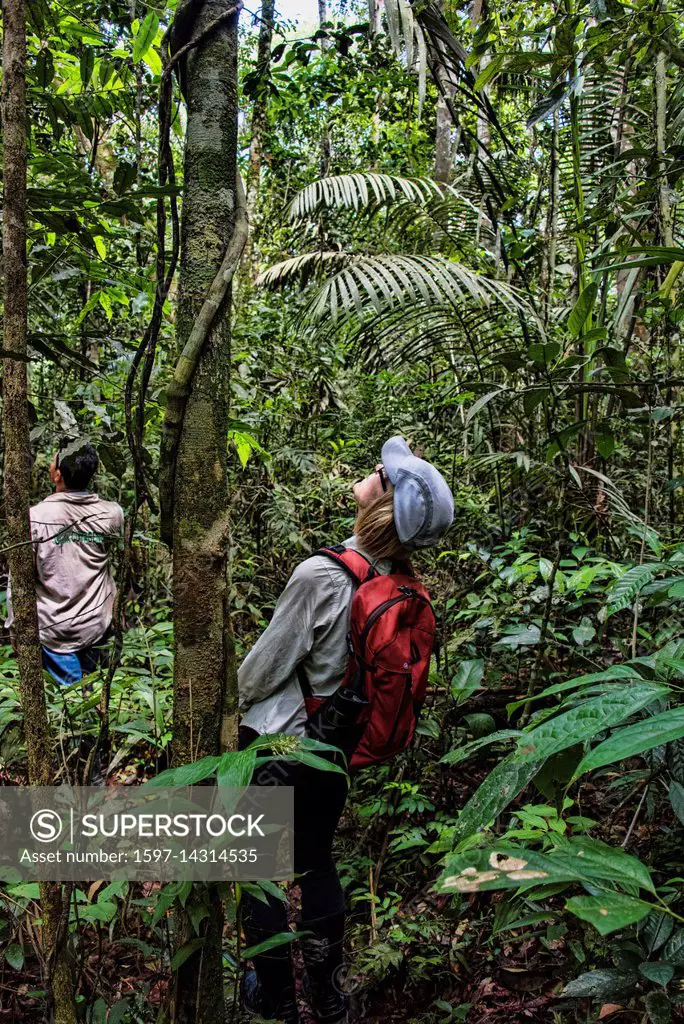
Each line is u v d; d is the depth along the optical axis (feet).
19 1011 5.23
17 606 4.04
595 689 2.96
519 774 2.72
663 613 7.00
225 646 4.11
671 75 10.37
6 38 3.93
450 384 12.03
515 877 2.30
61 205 5.61
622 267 5.67
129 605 9.75
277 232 22.29
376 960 5.79
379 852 7.68
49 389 10.96
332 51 9.53
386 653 5.36
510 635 7.59
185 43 4.00
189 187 4.00
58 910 4.12
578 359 6.74
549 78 8.16
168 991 4.24
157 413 7.04
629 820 7.13
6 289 3.99
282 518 10.71
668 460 8.38
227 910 3.75
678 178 8.54
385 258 10.59
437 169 20.94
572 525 9.18
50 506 8.91
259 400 13.28
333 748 3.14
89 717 6.39
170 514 4.08
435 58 9.46
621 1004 5.18
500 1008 5.88
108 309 8.39
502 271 13.89
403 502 5.63
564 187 12.67
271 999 5.57
